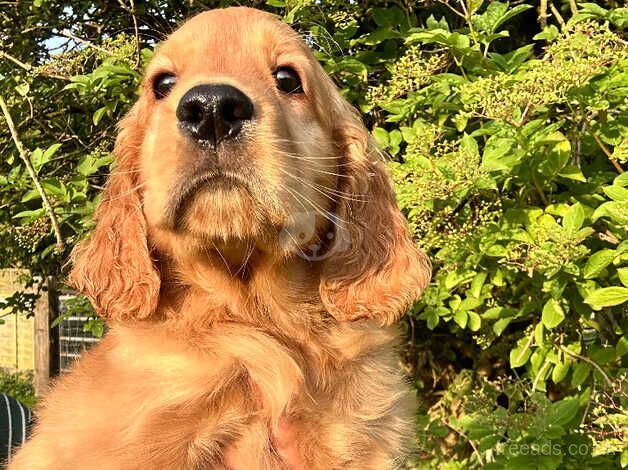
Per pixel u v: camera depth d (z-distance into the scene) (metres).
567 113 0.42
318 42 0.47
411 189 0.39
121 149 0.35
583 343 0.45
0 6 0.63
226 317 0.32
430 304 0.47
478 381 0.65
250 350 0.31
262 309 0.33
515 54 0.42
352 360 0.33
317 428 0.31
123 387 0.29
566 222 0.35
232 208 0.27
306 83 0.33
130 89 0.49
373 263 0.35
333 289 0.34
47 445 0.30
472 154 0.37
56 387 0.33
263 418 0.30
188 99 0.26
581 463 0.40
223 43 0.31
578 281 0.39
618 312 0.45
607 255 0.35
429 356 0.70
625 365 0.42
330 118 0.36
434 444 0.61
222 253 0.30
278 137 0.27
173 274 0.33
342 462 0.31
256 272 0.31
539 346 0.42
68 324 1.09
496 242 0.41
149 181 0.29
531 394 0.41
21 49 0.62
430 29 0.45
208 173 0.26
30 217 0.47
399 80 0.45
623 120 0.39
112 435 0.28
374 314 0.35
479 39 0.42
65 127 0.64
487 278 0.46
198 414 0.29
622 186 0.35
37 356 1.09
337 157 0.36
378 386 0.33
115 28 0.63
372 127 0.54
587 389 0.40
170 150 0.27
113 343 0.33
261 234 0.28
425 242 0.40
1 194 0.61
